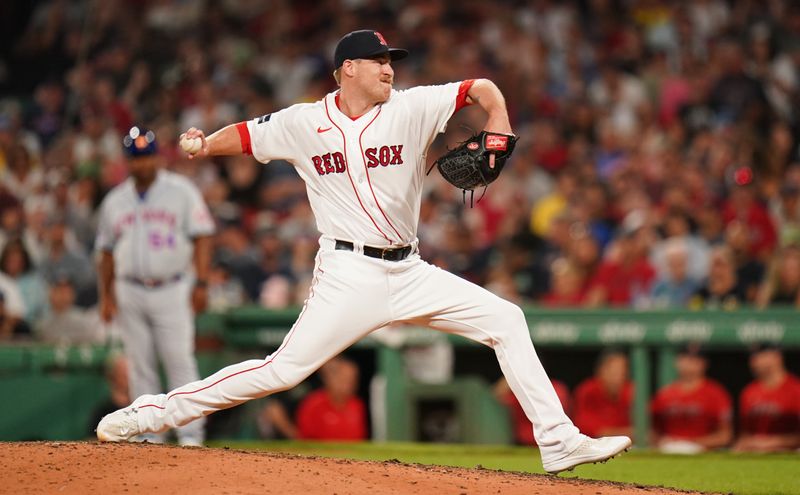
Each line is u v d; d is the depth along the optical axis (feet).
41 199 158.30
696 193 141.90
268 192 155.94
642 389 105.60
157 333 93.15
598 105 170.19
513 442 108.27
